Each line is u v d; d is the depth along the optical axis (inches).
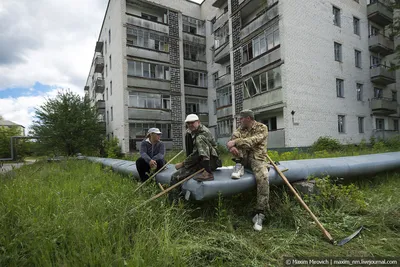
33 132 738.8
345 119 633.0
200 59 941.8
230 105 733.9
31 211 107.3
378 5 701.9
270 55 555.2
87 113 785.6
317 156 318.3
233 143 132.3
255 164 129.8
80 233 88.7
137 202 125.2
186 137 140.8
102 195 136.0
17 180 184.9
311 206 138.7
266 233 114.8
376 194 165.9
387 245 102.1
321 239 109.2
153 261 77.9
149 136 185.5
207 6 924.6
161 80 794.8
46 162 429.1
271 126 598.5
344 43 644.7
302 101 539.8
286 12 525.7
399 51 655.8
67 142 728.3
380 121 768.3
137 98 749.9
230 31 707.4
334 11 637.3
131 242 93.9
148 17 843.4
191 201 134.3
